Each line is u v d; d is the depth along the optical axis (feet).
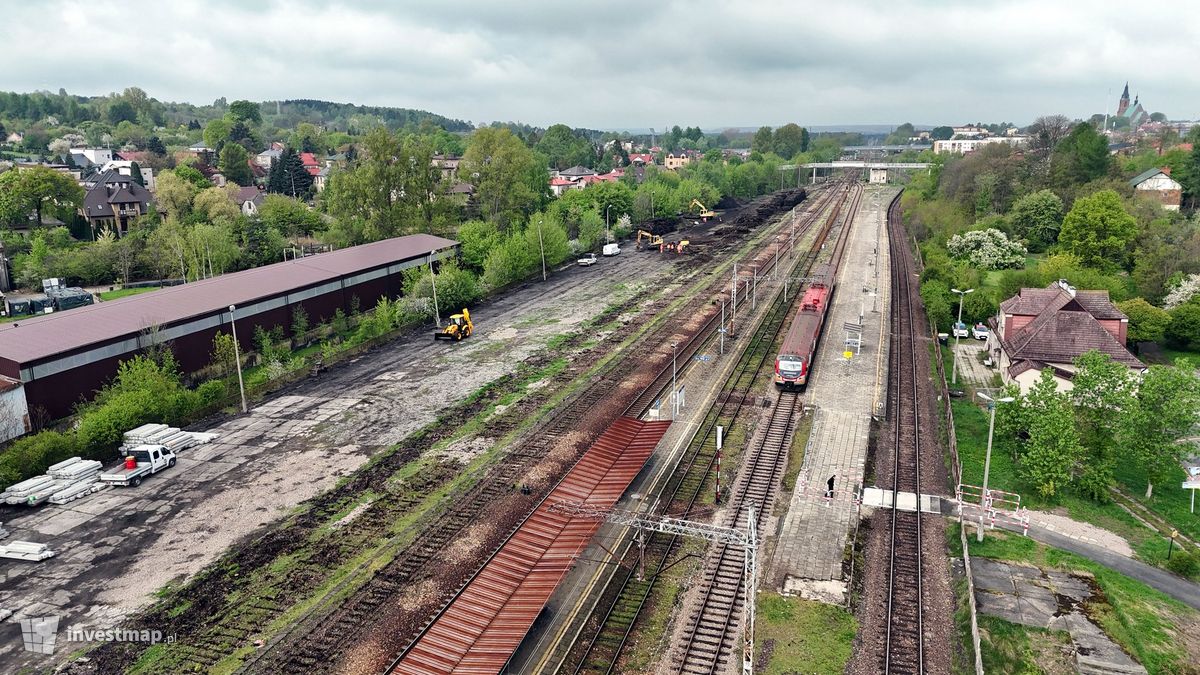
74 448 143.23
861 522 121.90
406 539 117.60
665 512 124.67
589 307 270.05
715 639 93.61
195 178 485.97
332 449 151.53
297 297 228.84
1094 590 103.19
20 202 375.66
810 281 275.18
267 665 90.53
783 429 158.81
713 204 558.97
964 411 170.60
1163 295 235.61
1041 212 344.90
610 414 167.94
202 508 128.36
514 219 365.61
